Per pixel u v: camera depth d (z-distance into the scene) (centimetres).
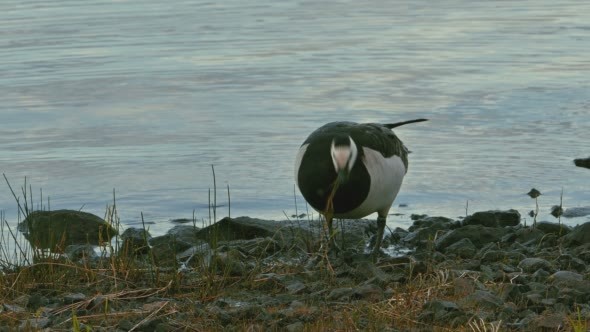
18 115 2100
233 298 1046
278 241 1324
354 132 1195
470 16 3212
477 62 2572
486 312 934
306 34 2920
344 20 3141
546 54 2653
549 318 894
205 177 1722
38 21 3028
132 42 2770
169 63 2548
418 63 2566
